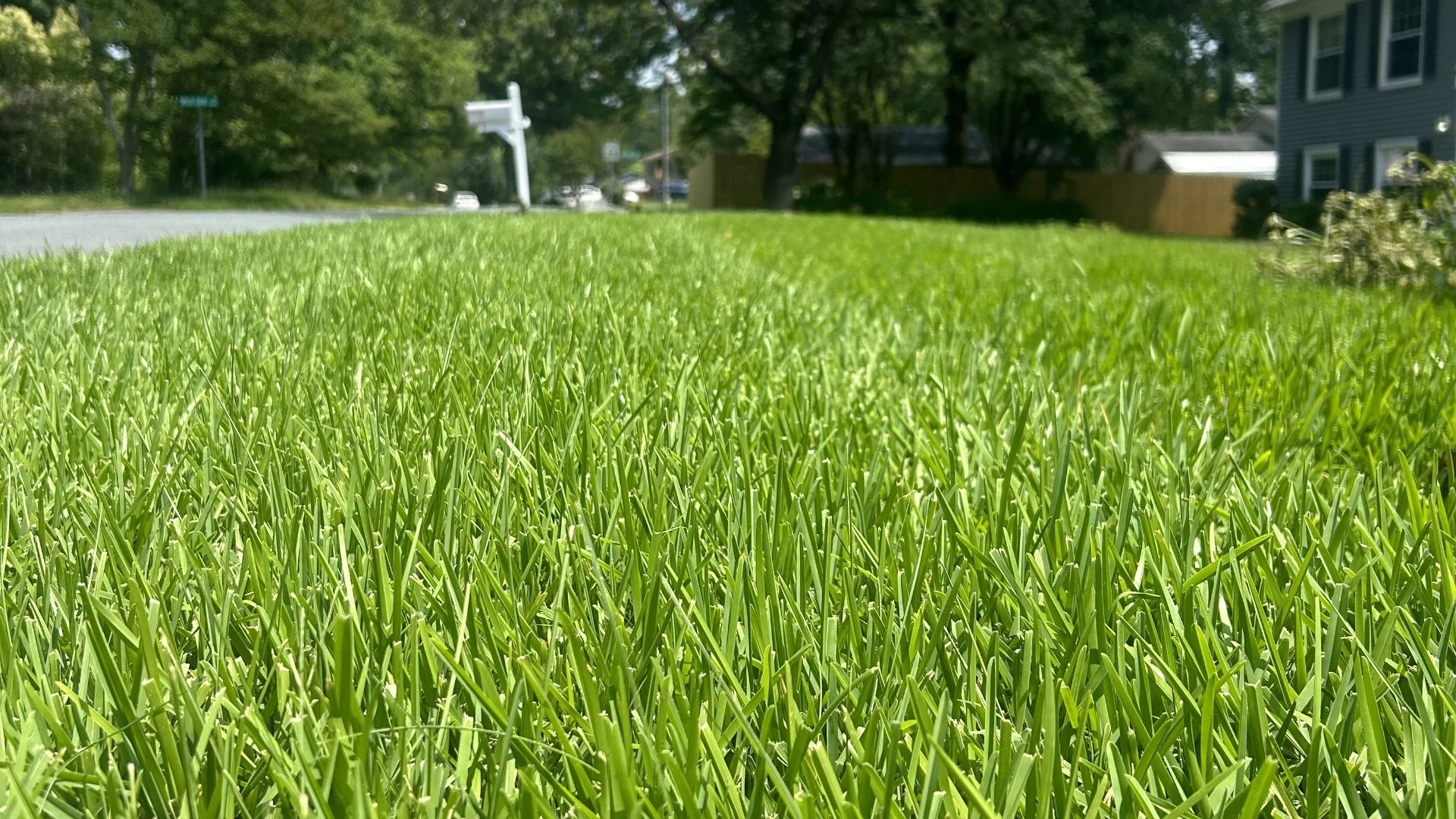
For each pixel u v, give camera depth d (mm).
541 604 1154
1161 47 37750
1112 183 41625
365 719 868
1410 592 1185
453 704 979
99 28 34969
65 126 36031
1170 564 1238
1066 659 1009
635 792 758
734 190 42406
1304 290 6691
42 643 1076
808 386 2477
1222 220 41812
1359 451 2217
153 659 904
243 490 1501
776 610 1113
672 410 2152
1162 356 3441
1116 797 843
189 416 1941
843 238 12797
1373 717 867
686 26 37406
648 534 1354
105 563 1220
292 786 804
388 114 51781
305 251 6824
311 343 3061
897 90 41312
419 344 3064
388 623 1104
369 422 1926
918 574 1207
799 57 37719
